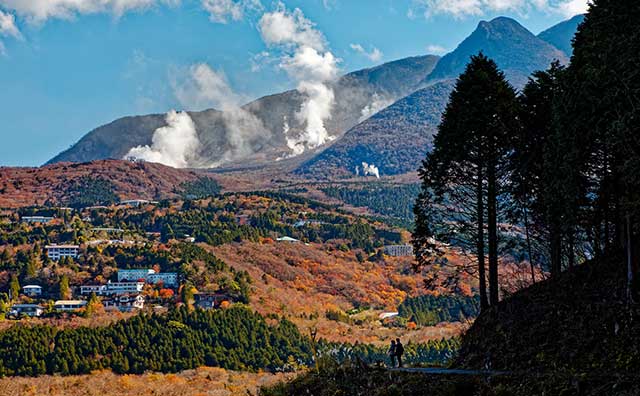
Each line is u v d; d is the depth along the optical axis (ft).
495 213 149.28
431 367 129.18
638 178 107.65
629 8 120.06
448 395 99.60
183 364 452.35
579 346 102.53
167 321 495.00
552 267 141.90
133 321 490.90
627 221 110.01
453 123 152.66
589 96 120.78
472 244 156.66
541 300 125.80
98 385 404.16
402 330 540.52
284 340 495.41
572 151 124.06
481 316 138.31
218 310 518.78
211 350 467.11
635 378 84.43
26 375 420.36
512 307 129.49
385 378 114.62
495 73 153.89
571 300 118.73
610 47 117.08
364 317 640.99
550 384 90.27
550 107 144.36
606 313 106.32
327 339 517.14
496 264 146.92
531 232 164.86
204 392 380.37
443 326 490.08
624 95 114.73
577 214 127.54
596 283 120.16
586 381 87.25
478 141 148.66
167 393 388.78
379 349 429.79
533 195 151.02
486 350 121.60
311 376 130.52
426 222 157.89
